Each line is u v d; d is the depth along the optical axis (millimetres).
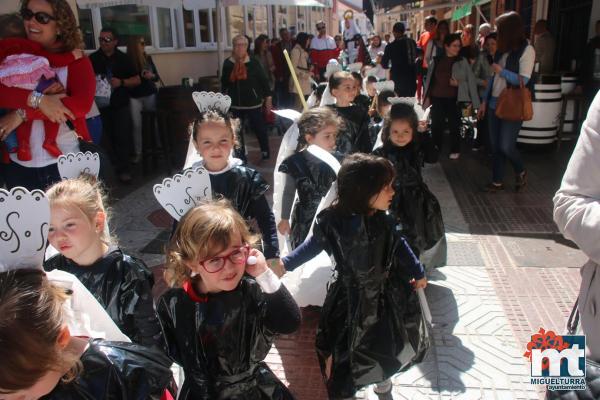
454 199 6078
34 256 1500
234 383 1891
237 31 13609
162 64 9672
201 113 2953
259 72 7980
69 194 1992
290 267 2535
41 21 3123
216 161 2830
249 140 10289
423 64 10797
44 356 1228
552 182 6605
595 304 1575
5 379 1188
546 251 4504
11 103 3125
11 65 3080
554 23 10258
